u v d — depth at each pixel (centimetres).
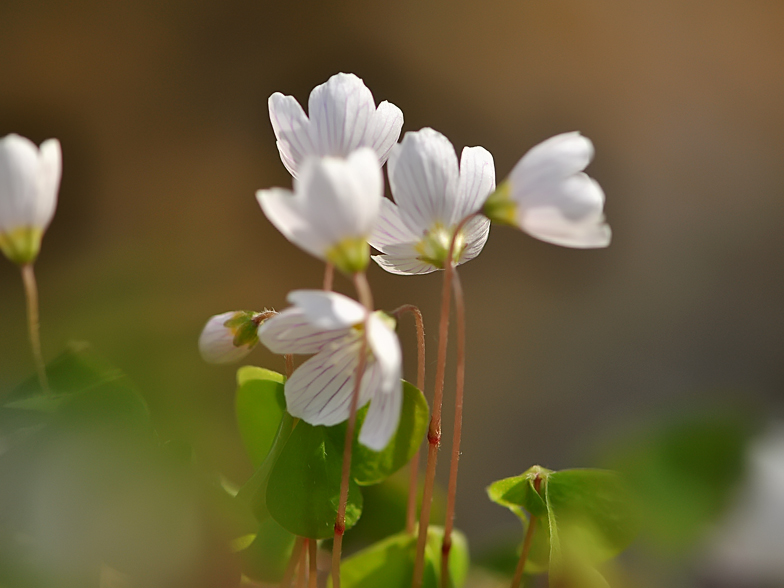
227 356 30
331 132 30
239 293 67
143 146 71
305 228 28
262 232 71
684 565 29
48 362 30
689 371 70
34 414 29
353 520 30
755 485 28
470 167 30
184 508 29
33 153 28
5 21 70
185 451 29
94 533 29
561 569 30
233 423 32
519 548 35
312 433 31
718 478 28
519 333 71
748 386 69
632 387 69
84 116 71
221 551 29
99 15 71
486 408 68
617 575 31
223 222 70
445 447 66
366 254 28
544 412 69
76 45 71
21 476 29
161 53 72
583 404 69
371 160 28
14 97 70
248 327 30
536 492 31
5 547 29
